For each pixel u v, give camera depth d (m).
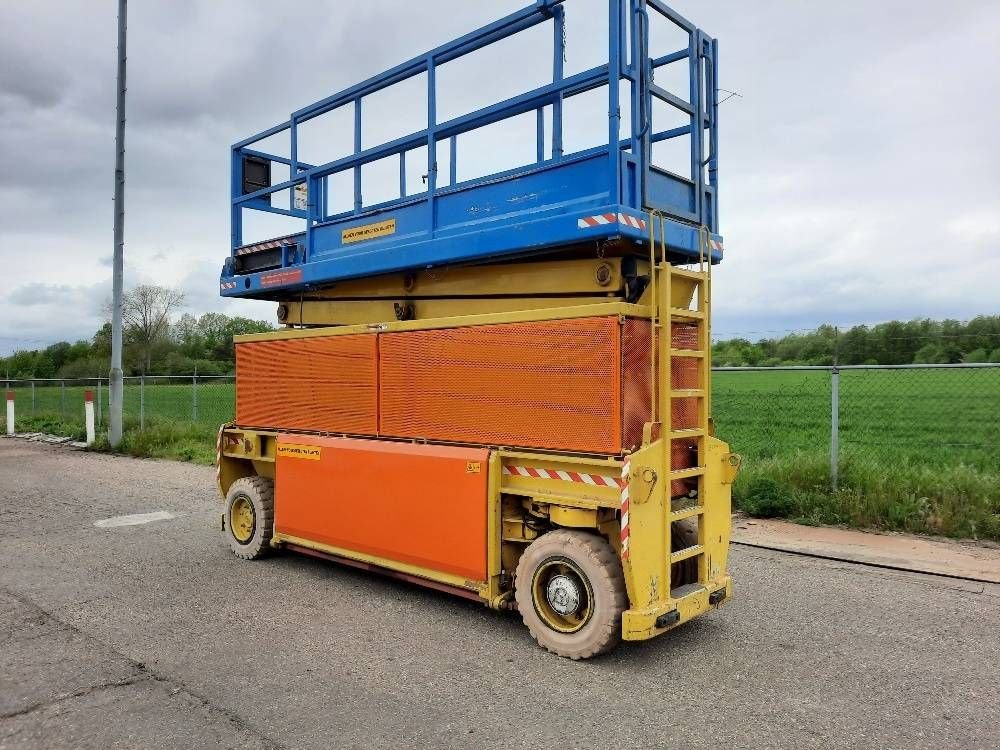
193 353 55.94
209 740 3.47
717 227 5.42
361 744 3.44
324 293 6.94
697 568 4.95
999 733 3.53
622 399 4.34
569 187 4.84
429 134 5.80
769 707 3.82
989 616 5.20
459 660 4.48
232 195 7.76
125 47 16.61
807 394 19.22
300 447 6.33
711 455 4.92
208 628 5.05
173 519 8.87
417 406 5.50
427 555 5.27
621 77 4.66
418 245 5.66
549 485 4.70
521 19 5.32
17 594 5.82
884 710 3.77
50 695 3.96
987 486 7.82
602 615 4.30
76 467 13.88
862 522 7.84
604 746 3.42
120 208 16.66
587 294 5.06
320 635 4.92
